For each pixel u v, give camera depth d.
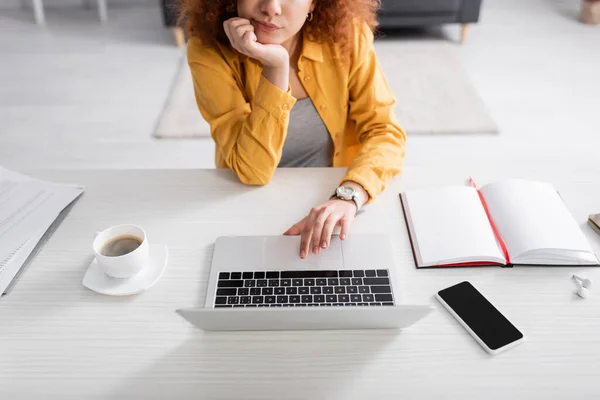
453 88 3.05
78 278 0.97
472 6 3.45
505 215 1.06
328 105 1.38
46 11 4.11
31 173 1.25
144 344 0.84
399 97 2.97
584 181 1.20
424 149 2.57
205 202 1.15
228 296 0.91
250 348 0.83
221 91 1.26
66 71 3.29
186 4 1.25
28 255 1.00
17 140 2.67
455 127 2.72
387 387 0.77
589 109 2.85
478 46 3.56
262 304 0.89
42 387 0.78
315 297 0.90
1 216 1.10
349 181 1.15
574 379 0.78
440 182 1.20
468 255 0.97
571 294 0.92
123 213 1.12
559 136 2.64
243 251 1.00
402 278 0.95
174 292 0.93
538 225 1.02
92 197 1.17
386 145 1.26
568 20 3.90
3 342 0.85
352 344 0.84
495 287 0.93
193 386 0.78
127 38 3.70
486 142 2.61
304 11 1.15
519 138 2.63
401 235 1.05
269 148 1.16
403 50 3.50
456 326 0.87
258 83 1.29
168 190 1.19
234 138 1.24
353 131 1.49
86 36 3.73
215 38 1.26
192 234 1.06
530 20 3.91
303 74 1.33
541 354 0.82
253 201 1.15
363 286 0.92
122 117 2.84
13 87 3.12
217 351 0.83
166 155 2.55
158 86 3.12
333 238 1.03
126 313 0.90
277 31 1.15
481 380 0.78
